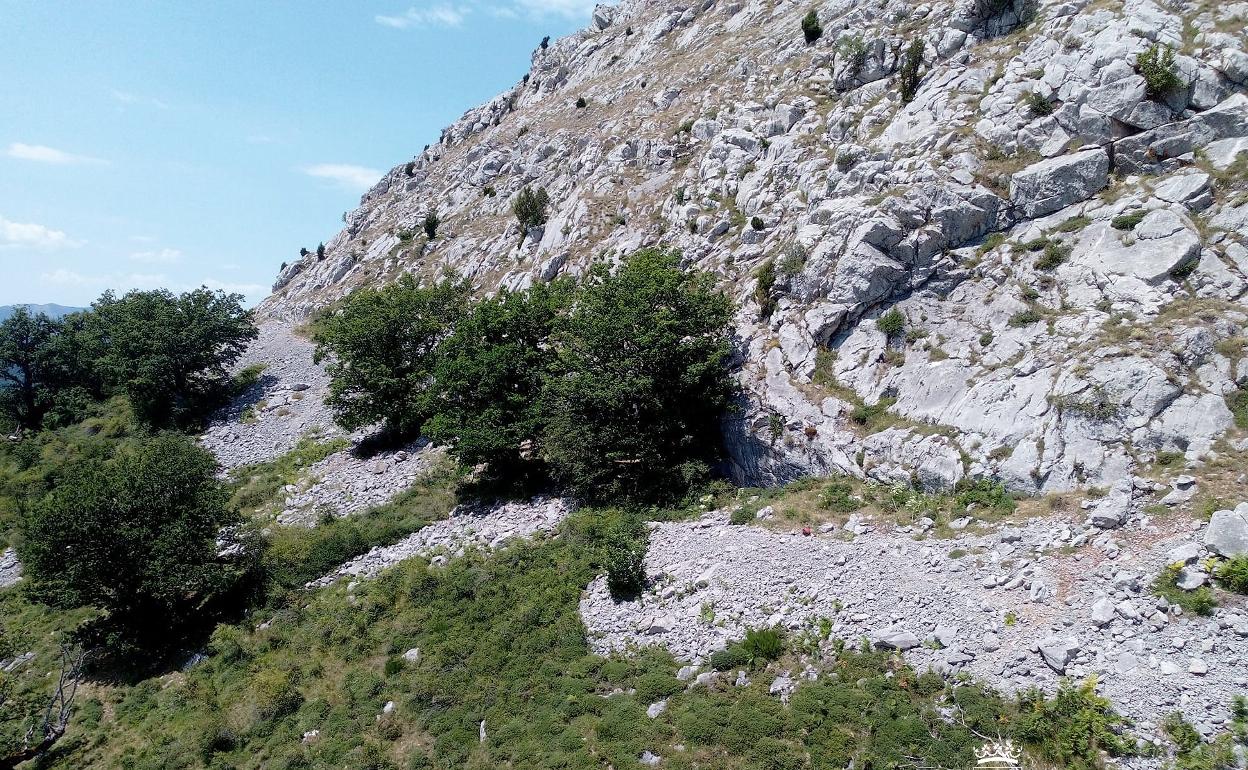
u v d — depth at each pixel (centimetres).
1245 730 1413
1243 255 2352
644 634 2277
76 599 2848
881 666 1858
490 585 2731
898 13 4616
